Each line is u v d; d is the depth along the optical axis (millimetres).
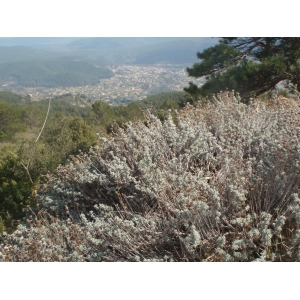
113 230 2207
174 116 5027
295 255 1786
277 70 6945
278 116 3375
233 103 3951
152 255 2039
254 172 2406
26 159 4648
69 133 7703
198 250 1999
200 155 2936
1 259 2158
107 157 3219
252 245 1794
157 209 2406
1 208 4164
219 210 1978
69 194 2969
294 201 1916
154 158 2889
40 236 2387
